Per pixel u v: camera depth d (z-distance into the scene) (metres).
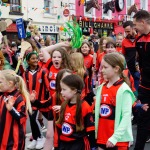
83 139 3.87
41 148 5.85
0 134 4.09
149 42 5.03
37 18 18.11
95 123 4.10
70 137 3.86
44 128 6.81
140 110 5.05
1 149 4.09
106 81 4.17
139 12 5.05
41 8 18.25
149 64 5.09
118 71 4.00
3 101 4.14
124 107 3.91
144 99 5.19
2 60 6.66
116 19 23.75
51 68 5.76
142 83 5.21
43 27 18.47
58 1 19.36
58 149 3.97
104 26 22.72
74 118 3.82
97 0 21.36
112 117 3.97
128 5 25.41
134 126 7.20
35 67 5.98
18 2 17.11
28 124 7.41
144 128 5.13
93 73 7.75
